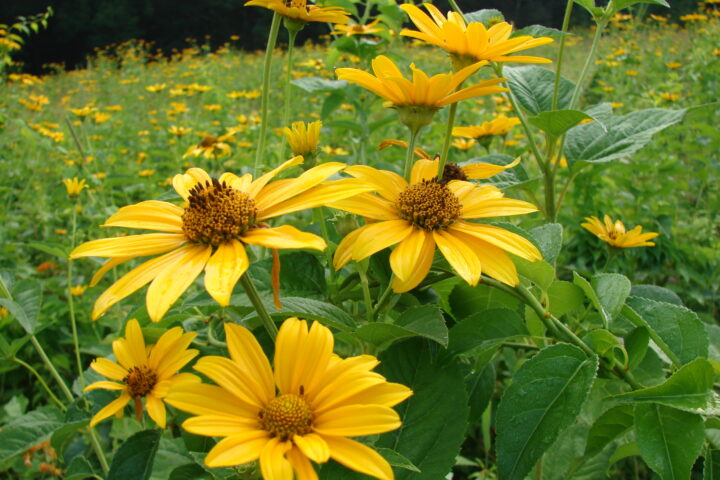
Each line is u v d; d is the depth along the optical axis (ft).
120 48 13.67
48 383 2.41
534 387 0.98
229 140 3.39
